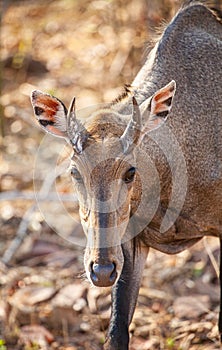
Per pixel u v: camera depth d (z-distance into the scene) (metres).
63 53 20.97
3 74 20.22
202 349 12.24
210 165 10.81
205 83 10.98
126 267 10.48
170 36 11.12
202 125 10.80
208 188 10.80
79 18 22.25
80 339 12.66
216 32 11.60
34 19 22.45
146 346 12.39
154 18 16.30
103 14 21.42
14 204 16.20
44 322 12.88
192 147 10.72
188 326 12.70
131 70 18.09
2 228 15.55
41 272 14.22
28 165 17.17
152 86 10.70
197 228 10.97
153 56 11.02
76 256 14.60
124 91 10.80
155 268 14.18
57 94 19.17
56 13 22.64
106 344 10.27
